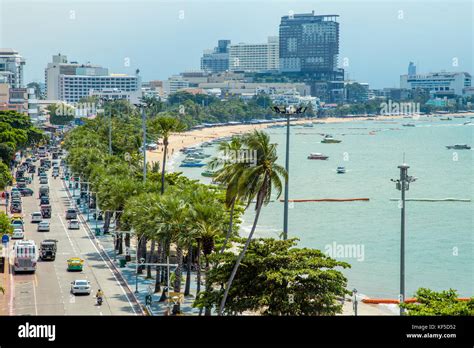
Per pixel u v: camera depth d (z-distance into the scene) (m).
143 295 147.12
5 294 144.50
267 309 110.50
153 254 174.50
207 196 146.00
